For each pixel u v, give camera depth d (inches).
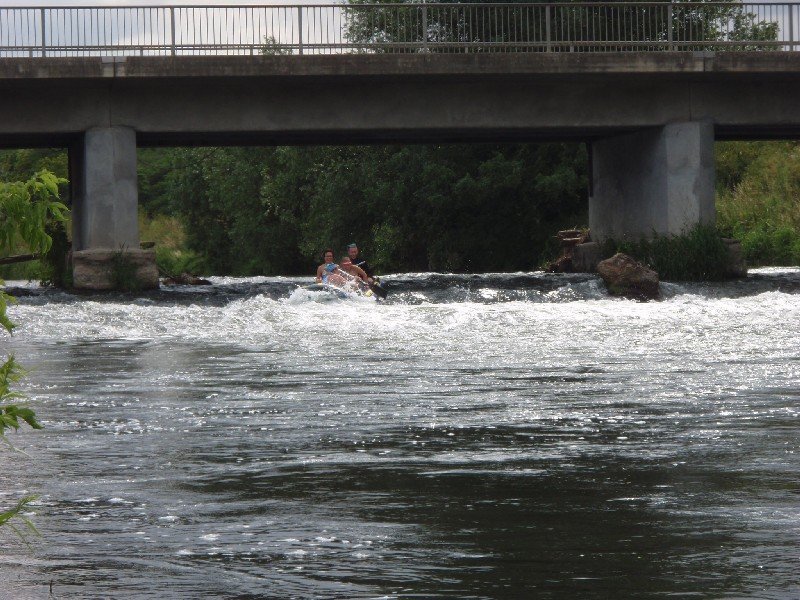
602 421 636.1
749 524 388.8
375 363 1005.8
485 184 3575.3
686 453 530.6
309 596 310.0
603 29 3034.0
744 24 2449.6
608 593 310.3
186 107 2160.4
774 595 306.5
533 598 306.5
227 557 351.9
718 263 2249.0
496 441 573.9
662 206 2305.6
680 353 1059.3
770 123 2308.1
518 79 2202.3
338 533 382.9
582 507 419.5
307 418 662.5
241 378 894.4
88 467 510.3
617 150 2513.5
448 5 2185.0
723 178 3873.0
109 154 2135.8
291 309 1683.1
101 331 1437.0
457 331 1370.6
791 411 666.2
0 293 265.9
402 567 338.6
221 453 545.6
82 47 2048.5
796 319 1464.1
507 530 385.4
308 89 2188.7
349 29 2225.6
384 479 478.0
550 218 3816.4
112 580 326.0
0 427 254.4
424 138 2468.0
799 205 3440.0
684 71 2181.3
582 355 1053.8
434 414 673.0
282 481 475.5
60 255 2429.9
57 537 378.6
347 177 3878.0
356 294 1967.3
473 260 3796.8
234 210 4909.0
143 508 424.2
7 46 2053.4
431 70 2119.8
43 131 2124.8
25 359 1089.4
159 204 6555.1
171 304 1931.6
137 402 748.0
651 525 389.7
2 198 254.5
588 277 2377.0
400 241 3816.4
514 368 942.4
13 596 310.3
